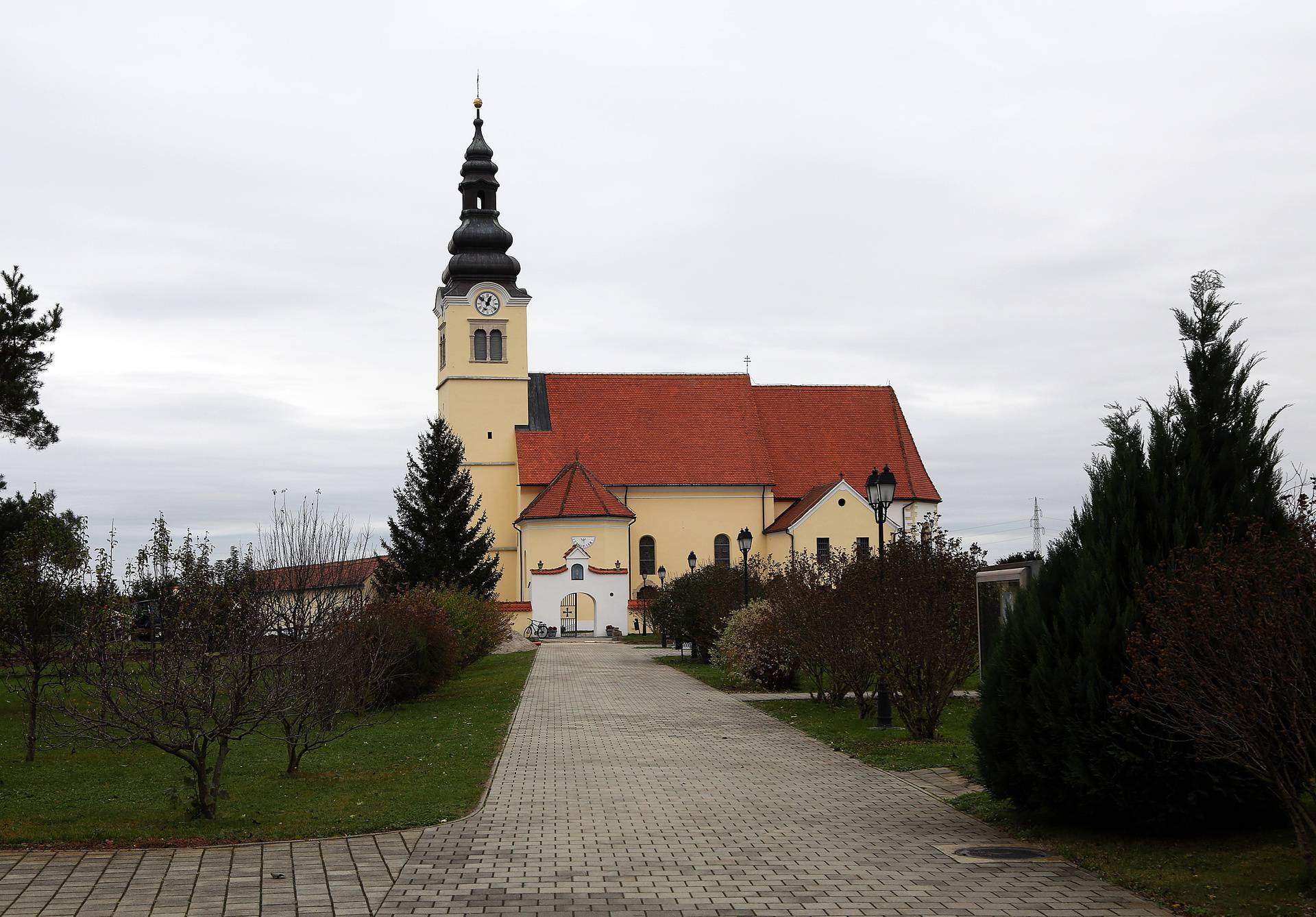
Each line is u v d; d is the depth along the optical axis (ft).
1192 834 44.27
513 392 268.00
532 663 165.89
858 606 81.30
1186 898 36.19
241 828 48.06
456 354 266.77
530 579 241.35
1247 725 36.86
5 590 80.12
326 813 51.88
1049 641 45.52
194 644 52.80
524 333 268.82
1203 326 48.03
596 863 41.86
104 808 54.54
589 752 73.00
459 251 270.26
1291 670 36.68
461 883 38.83
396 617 108.27
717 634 147.23
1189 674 37.93
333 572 90.38
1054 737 44.80
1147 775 43.06
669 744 76.89
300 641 67.15
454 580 213.25
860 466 280.51
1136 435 47.80
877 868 41.06
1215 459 46.91
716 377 285.84
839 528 260.42
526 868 41.01
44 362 112.47
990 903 36.24
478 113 270.67
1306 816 37.19
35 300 113.29
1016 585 55.42
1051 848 44.09
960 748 71.82
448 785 59.41
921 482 278.67
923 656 76.02
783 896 37.06
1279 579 36.78
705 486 269.03
